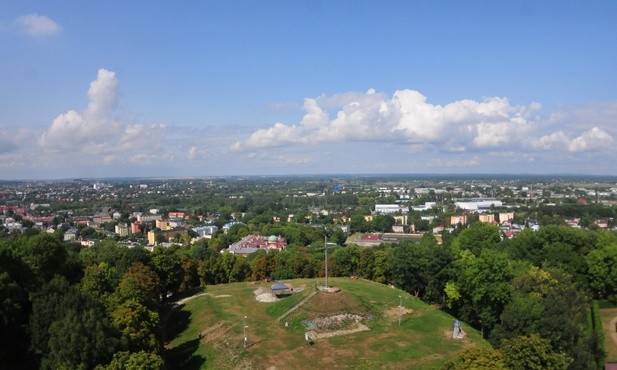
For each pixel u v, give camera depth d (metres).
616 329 92.69
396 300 99.44
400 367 66.50
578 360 65.75
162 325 92.62
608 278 105.38
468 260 96.75
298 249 186.88
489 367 53.25
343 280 126.25
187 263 128.00
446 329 81.50
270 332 78.62
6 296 65.75
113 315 68.75
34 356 64.69
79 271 101.25
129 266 107.25
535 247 121.38
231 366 68.12
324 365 67.25
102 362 57.47
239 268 136.25
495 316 86.75
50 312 65.00
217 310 92.75
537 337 59.72
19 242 92.38
